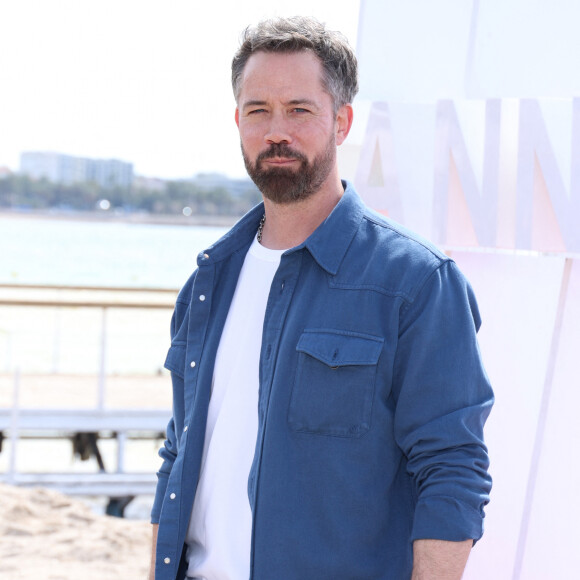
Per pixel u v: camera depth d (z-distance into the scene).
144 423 9.87
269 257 2.27
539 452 2.84
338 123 2.29
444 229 3.16
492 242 2.98
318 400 2.00
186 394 2.31
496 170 2.96
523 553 2.85
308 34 2.15
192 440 2.25
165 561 2.24
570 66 2.87
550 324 2.84
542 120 2.81
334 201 2.25
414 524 1.93
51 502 6.66
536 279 2.90
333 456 1.99
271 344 2.12
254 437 2.18
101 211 173.88
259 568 2.01
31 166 173.62
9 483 8.76
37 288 10.53
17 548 5.72
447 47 3.33
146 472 9.25
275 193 2.17
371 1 3.56
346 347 1.99
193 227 148.25
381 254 2.08
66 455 11.59
